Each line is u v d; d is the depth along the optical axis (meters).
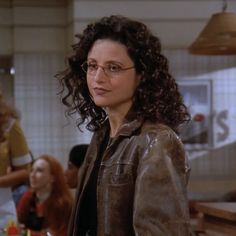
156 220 2.21
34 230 6.41
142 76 2.54
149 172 2.27
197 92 11.37
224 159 11.45
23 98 11.45
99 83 2.52
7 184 5.53
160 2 11.23
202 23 11.34
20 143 5.57
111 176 2.42
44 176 6.38
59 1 11.53
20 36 11.47
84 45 2.71
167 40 11.30
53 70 11.55
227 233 4.71
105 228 2.41
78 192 2.76
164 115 2.53
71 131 11.41
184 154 2.40
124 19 2.57
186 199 2.31
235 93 11.46
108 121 2.83
